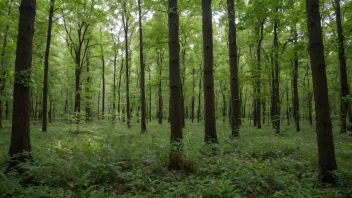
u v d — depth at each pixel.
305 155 7.71
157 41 18.86
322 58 5.27
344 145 9.27
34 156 7.07
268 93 16.73
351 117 13.45
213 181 5.12
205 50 9.09
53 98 28.72
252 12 12.16
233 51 12.38
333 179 5.21
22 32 6.30
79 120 15.49
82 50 27.06
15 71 6.22
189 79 28.98
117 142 10.39
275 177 5.36
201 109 42.78
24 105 6.29
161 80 26.19
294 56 15.88
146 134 14.48
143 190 5.06
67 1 15.80
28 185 5.18
